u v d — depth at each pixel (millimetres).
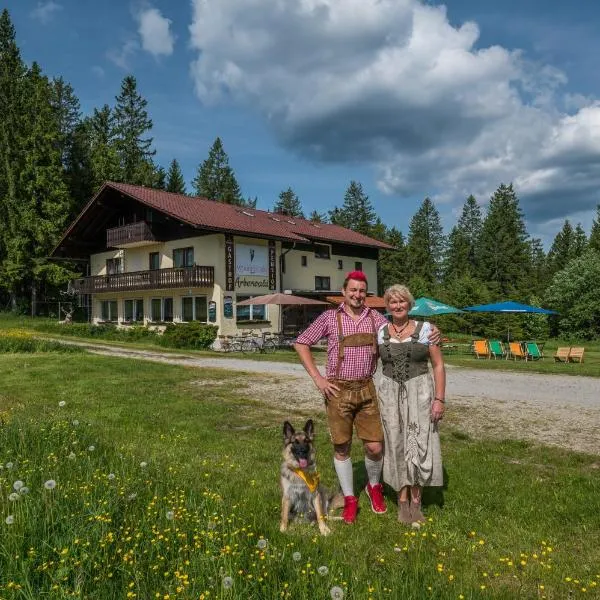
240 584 3115
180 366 16219
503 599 3303
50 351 20562
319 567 3299
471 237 86562
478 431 8180
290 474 4465
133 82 60562
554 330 43719
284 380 13516
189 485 5133
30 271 41094
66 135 54031
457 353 26828
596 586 3523
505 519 4699
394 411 4617
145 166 57469
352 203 78875
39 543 3543
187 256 30656
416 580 3379
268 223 34312
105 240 36500
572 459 6637
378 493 4895
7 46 47156
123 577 3229
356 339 4668
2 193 43375
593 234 64375
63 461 5516
